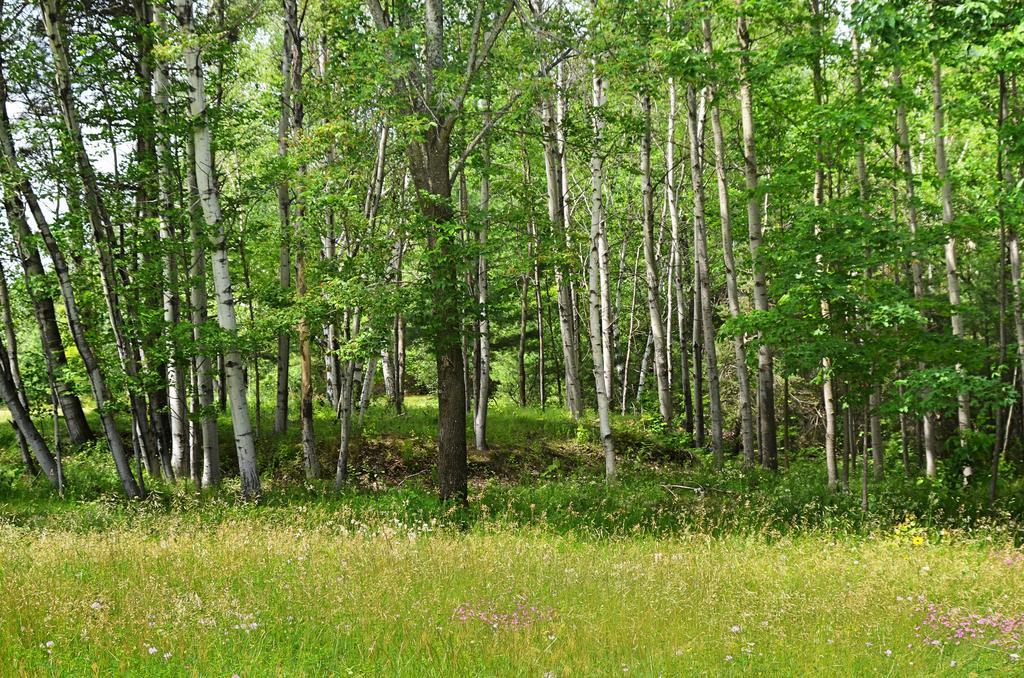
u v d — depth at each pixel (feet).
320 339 57.21
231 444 61.72
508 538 33.32
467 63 46.11
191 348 45.50
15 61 45.91
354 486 52.39
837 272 39.45
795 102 45.78
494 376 107.65
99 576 23.00
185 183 57.11
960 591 24.16
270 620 19.52
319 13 52.60
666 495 47.09
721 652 18.35
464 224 44.93
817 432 94.89
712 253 93.40
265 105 54.65
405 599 21.58
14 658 16.16
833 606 21.95
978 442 48.44
